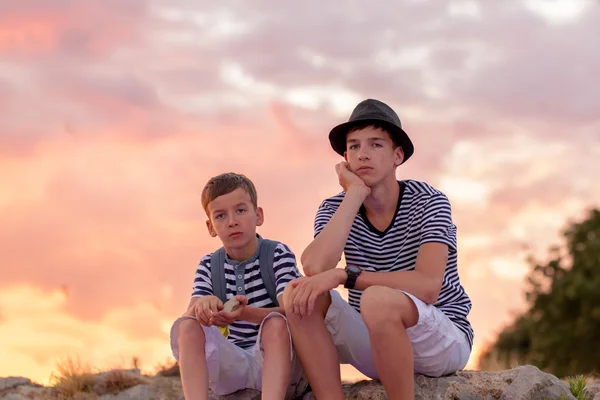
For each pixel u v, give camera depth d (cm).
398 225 459
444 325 429
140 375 663
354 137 459
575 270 3005
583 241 3022
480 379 464
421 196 458
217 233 468
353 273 423
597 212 3059
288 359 419
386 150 457
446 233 441
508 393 452
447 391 448
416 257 449
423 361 439
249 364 460
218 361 444
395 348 400
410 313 408
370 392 452
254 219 471
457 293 461
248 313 433
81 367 659
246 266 465
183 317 438
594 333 2844
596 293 2828
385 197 461
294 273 462
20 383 665
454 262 462
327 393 417
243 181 472
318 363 416
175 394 620
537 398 456
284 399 430
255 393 468
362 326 447
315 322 418
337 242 434
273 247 467
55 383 650
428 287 421
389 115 461
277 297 453
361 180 455
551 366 2945
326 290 412
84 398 615
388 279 421
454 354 446
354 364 466
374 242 463
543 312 3000
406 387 405
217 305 427
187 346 429
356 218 471
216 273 469
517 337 3164
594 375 638
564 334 2920
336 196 489
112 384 635
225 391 468
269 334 421
